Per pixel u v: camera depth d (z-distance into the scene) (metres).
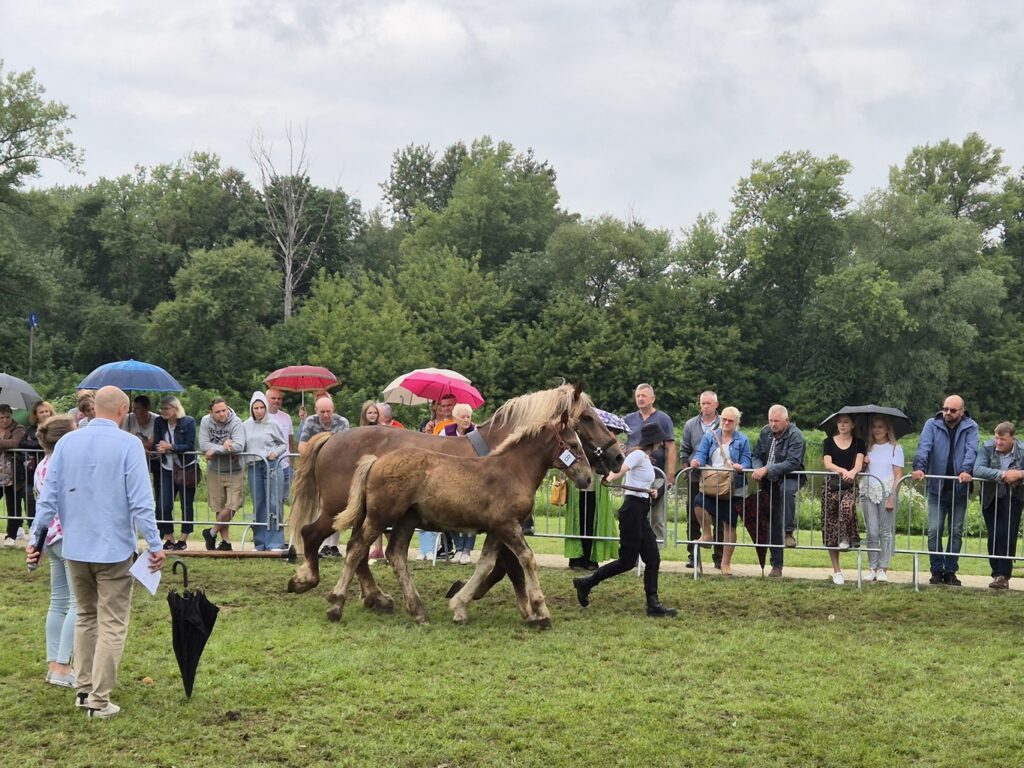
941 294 59.56
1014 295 72.25
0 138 46.31
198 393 49.91
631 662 7.73
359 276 68.75
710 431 11.95
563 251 66.88
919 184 74.88
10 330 51.38
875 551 11.21
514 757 5.80
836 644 8.36
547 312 62.53
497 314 63.84
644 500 9.39
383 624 8.82
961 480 11.02
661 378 59.69
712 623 9.09
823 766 5.78
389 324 56.72
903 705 6.77
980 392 62.78
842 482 11.12
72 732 6.06
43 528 6.29
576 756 5.82
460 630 8.66
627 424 11.91
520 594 9.05
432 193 99.69
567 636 8.51
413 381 12.68
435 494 8.73
